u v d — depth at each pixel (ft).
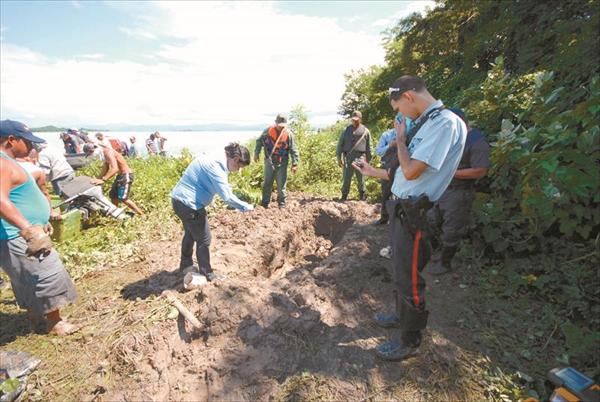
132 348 9.14
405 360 8.55
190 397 7.96
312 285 11.44
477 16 31.86
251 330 9.20
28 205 8.89
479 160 10.57
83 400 8.00
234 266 14.20
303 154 30.12
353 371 8.26
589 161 9.59
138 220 19.17
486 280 11.70
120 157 20.31
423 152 6.63
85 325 10.29
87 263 14.20
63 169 20.07
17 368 8.55
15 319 10.93
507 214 12.17
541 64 18.37
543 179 10.19
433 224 7.20
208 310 9.77
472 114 15.92
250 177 26.22
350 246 14.52
